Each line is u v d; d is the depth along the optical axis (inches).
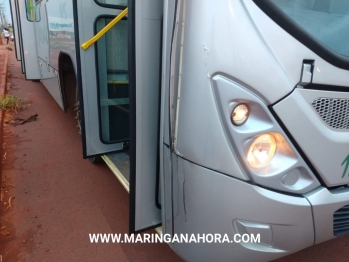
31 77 274.4
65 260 90.5
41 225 105.6
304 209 62.5
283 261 93.0
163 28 63.3
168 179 69.1
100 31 110.2
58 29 151.7
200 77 55.9
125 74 127.4
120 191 127.8
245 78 55.1
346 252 97.9
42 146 172.2
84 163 152.2
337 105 63.2
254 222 61.1
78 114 168.4
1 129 195.0
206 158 58.9
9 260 89.8
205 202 61.4
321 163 63.5
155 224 82.4
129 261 90.9
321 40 63.6
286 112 57.8
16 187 129.0
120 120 131.3
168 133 66.6
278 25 56.0
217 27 53.6
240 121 57.1
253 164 58.9
